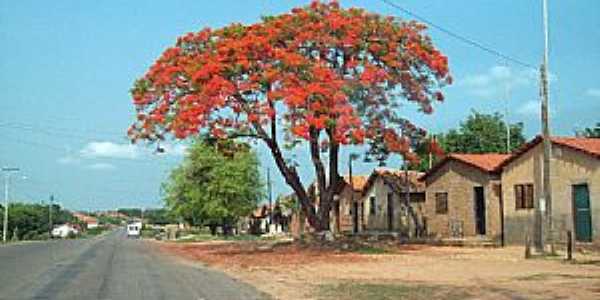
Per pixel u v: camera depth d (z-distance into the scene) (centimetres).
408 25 3666
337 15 3538
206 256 3747
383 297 1742
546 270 2431
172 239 7938
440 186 4553
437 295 1755
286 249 3909
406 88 3644
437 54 3647
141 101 3622
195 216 7675
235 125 3503
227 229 8106
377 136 3622
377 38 3547
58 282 2212
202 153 7312
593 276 2202
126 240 8025
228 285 2112
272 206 8812
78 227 15200
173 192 7725
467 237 4231
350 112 3281
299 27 3506
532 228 3650
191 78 3459
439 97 3750
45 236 10312
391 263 2858
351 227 5872
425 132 3916
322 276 2375
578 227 3359
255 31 3516
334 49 3519
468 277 2227
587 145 3378
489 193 4125
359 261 2986
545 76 3094
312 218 3950
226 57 3428
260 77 3356
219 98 3338
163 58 3653
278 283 2162
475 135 6569
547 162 3128
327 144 3562
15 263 3183
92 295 1838
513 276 2230
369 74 3400
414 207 5016
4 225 8325
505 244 3794
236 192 7350
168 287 2053
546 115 3103
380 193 5397
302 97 3194
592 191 3291
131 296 1814
